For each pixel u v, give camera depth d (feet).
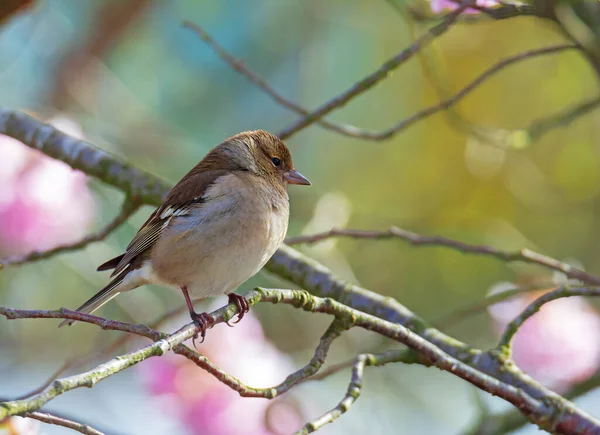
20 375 38.47
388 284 40.63
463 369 21.99
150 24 45.14
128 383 36.96
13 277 38.19
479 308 27.58
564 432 22.48
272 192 26.55
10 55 42.88
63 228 33.27
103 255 37.78
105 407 35.19
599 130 42.09
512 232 40.78
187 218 25.63
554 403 22.65
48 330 39.19
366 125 42.39
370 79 26.48
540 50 27.35
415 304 40.22
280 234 26.48
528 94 42.42
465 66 42.34
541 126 30.58
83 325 39.55
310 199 40.70
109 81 44.32
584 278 26.86
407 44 42.01
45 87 44.09
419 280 40.52
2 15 30.83
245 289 40.45
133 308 36.65
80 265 37.52
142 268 26.43
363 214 41.16
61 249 29.12
